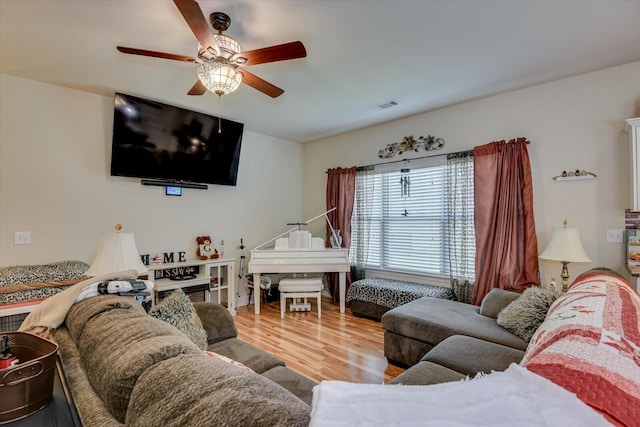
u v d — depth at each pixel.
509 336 2.16
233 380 0.73
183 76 2.82
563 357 0.85
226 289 4.34
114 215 3.41
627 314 1.24
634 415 0.60
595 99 2.80
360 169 4.54
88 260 3.22
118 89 3.12
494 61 2.58
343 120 4.14
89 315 1.29
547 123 3.04
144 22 2.03
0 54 2.44
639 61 2.61
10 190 2.82
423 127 3.91
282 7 1.88
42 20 1.99
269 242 4.84
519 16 1.99
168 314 1.75
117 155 3.26
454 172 3.60
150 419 0.68
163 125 3.48
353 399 0.59
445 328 2.37
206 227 4.19
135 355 0.89
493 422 0.53
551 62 2.61
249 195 4.68
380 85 3.04
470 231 3.48
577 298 1.55
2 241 2.78
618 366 0.79
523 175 3.09
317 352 2.89
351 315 4.03
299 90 3.14
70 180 3.13
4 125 2.80
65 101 3.09
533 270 3.00
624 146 2.68
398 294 3.57
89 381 1.01
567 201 2.94
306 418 0.60
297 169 5.36
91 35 2.18
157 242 3.74
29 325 1.43
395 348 2.64
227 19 1.96
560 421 0.55
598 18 2.01
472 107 3.50
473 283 3.44
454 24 2.07
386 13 1.95
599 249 2.78
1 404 0.85
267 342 3.12
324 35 2.19
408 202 4.10
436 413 0.55
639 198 2.40
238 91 3.15
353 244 4.58
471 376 1.67
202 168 3.91
